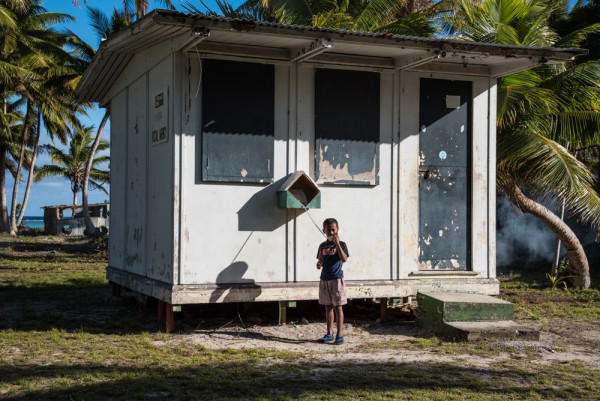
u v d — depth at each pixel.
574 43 14.55
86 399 5.82
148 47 10.14
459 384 6.47
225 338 8.88
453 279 10.42
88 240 33.91
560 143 14.75
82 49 33.53
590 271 18.27
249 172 9.49
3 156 43.03
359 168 10.02
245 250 9.50
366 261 10.09
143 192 10.58
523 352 8.16
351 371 6.97
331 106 9.91
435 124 10.46
